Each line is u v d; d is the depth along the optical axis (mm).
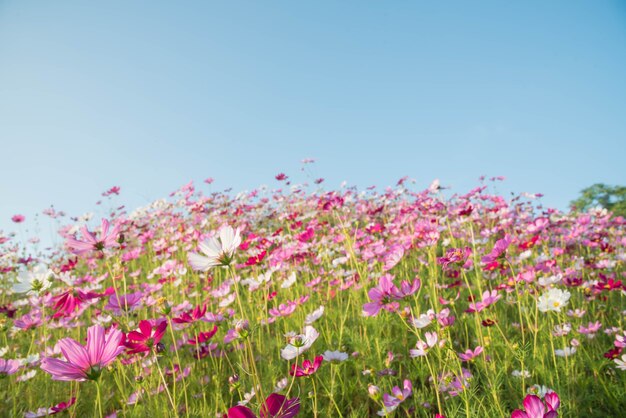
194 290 4328
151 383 2330
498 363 2477
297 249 4230
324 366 2609
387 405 1748
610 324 3199
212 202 6766
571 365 2299
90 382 2791
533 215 6258
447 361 2107
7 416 2443
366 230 4945
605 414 2123
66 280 2258
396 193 6730
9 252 6293
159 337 1676
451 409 2029
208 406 2357
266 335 3314
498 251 2588
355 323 3346
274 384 2344
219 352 2938
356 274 3727
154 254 6039
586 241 4641
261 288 3471
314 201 7012
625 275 4027
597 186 14281
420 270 4137
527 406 1111
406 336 2912
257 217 7082
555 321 3047
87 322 3818
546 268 2953
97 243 1644
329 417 2160
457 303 3564
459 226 5117
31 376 2592
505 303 3365
